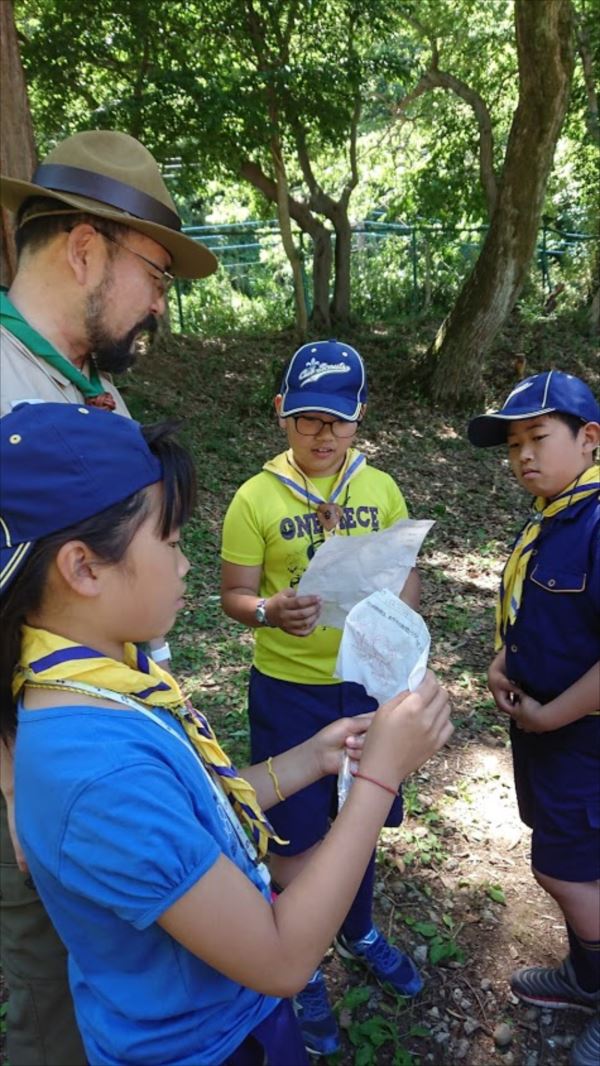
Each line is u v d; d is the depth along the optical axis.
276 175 12.93
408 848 2.98
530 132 10.10
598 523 1.82
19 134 4.34
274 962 1.03
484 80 16.27
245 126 10.26
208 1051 1.13
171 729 1.12
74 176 1.57
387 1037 2.19
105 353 1.73
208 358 13.27
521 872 2.88
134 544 1.01
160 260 1.69
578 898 2.00
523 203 10.34
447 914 2.67
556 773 1.94
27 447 0.97
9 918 1.64
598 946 2.04
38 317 1.63
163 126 10.00
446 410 11.31
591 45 13.79
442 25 14.69
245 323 16.86
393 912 2.68
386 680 1.31
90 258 1.60
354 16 11.51
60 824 0.96
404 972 2.35
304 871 1.10
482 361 11.24
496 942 2.56
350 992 2.33
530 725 1.93
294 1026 1.27
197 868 0.97
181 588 1.11
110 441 1.00
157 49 10.39
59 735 0.99
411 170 18.31
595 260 15.45
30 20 10.70
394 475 8.84
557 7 9.28
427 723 1.20
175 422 1.14
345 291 16.16
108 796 0.95
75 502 0.97
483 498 8.13
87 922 1.04
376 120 18.92
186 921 0.97
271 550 2.17
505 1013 2.31
